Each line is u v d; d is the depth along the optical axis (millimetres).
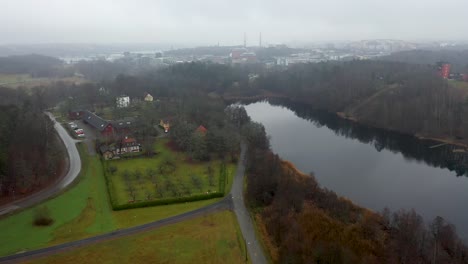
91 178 125062
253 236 90062
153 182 121688
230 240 87875
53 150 136250
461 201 121000
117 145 150250
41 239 87188
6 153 113438
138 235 90000
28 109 168000
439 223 93625
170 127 182000
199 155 143250
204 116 191750
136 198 109438
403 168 153750
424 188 131875
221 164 139875
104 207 104562
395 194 125938
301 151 172500
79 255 81438
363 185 133125
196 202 108375
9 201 106000
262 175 115062
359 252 82125
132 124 174500
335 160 161375
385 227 95688
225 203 107688
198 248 84688
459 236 97938
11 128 128625
